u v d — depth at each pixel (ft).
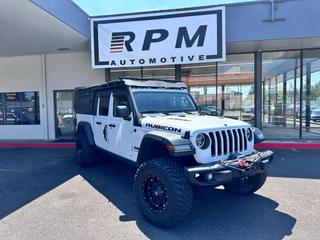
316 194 17.60
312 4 30.73
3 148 37.93
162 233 12.96
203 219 14.29
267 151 15.65
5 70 44.70
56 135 43.96
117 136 19.33
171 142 13.21
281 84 42.42
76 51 41.47
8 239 12.59
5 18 27.07
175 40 32.53
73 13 30.58
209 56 31.89
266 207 15.65
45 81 43.50
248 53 39.70
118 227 13.61
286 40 32.53
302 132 40.22
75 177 22.38
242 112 39.91
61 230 13.37
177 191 12.76
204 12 31.76
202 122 15.06
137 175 14.52
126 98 18.43
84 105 25.77
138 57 33.47
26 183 21.03
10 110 45.01
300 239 12.15
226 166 13.23
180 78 38.91
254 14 31.94
